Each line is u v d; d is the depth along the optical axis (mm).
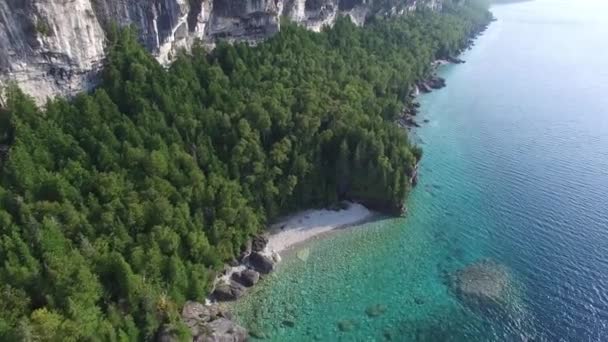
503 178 97250
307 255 76125
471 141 113312
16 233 52406
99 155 65375
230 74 93750
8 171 58344
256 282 70312
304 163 82938
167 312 57750
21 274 50438
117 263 55812
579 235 80062
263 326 63594
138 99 74562
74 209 59062
